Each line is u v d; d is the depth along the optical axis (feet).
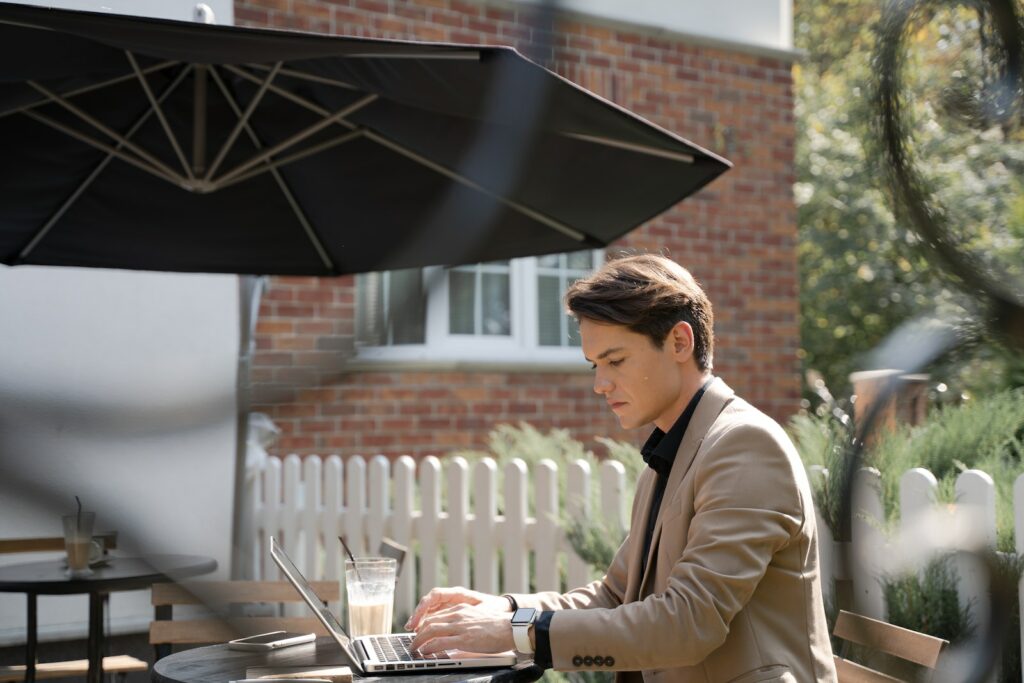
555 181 13.37
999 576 11.31
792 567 8.14
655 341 8.52
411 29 24.22
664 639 7.82
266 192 15.55
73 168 14.89
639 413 8.64
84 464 19.44
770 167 28.99
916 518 12.21
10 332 19.13
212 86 14.37
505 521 16.81
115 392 19.86
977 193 22.11
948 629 11.53
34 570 15.21
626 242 27.22
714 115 28.25
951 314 15.71
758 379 28.43
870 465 13.10
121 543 19.42
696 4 27.86
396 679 8.13
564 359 26.30
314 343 23.26
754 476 8.02
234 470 20.80
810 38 52.75
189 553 20.12
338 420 23.45
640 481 9.30
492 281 25.81
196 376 20.65
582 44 26.40
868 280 50.49
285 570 9.14
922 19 16.06
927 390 14.53
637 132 11.64
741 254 28.48
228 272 16.34
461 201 14.62
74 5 17.71
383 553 12.88
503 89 11.07
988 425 13.87
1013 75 15.55
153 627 13.56
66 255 15.83
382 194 15.06
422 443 24.38
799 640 8.13
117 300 20.10
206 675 8.70
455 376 24.84
